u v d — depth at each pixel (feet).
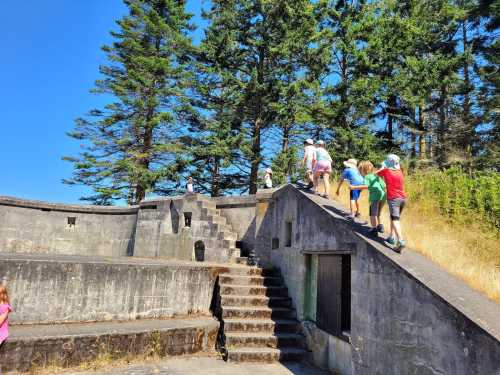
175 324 25.31
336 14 66.85
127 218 52.80
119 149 81.35
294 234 29.27
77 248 53.11
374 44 61.41
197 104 76.84
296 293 27.96
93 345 21.44
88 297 24.90
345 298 21.86
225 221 42.57
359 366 18.89
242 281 30.14
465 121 63.52
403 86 60.75
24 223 50.75
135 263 27.86
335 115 62.85
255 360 23.52
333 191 33.58
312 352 24.31
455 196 30.17
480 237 24.84
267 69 73.56
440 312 14.02
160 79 78.23
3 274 22.36
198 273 29.43
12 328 21.67
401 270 16.33
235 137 68.28
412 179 36.45
